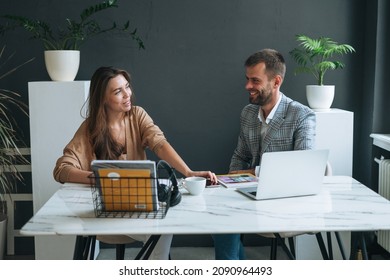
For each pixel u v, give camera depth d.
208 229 1.74
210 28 3.57
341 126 3.29
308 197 2.14
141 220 1.85
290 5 3.57
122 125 2.65
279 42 3.59
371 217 1.86
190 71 3.61
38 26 3.31
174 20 3.56
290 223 1.80
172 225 1.79
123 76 2.61
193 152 3.68
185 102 3.63
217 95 3.63
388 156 3.46
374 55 3.42
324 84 3.65
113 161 1.89
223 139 3.68
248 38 3.59
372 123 3.45
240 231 1.73
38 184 3.29
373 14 3.43
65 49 3.40
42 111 3.24
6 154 3.34
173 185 2.04
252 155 2.87
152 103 3.62
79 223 1.83
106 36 3.54
